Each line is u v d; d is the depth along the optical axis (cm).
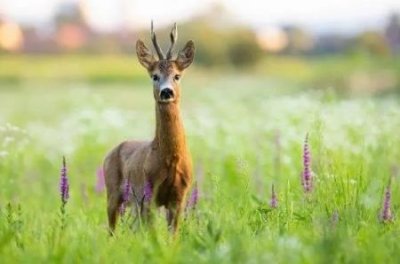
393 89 4438
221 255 781
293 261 780
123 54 10006
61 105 3819
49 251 823
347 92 4069
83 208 1256
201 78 6444
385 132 1706
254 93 3691
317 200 1022
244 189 1038
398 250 833
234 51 8375
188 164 1076
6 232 908
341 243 801
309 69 6919
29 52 10012
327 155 1216
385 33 8031
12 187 1580
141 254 833
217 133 1872
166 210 1086
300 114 1786
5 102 4441
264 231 918
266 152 1653
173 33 1104
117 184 1155
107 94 4603
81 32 10600
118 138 2019
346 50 8462
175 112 1062
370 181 1159
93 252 841
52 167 1900
